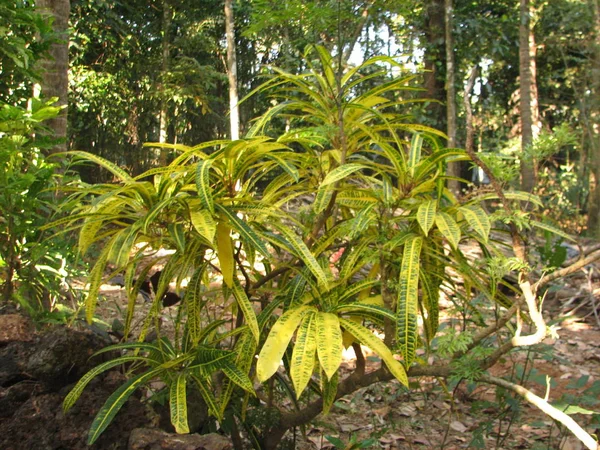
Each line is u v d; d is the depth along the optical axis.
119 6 12.13
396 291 1.84
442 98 10.37
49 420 1.81
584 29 13.36
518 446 2.71
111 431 1.85
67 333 1.92
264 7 2.10
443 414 3.00
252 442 2.07
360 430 2.81
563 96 16.19
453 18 9.97
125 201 1.77
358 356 1.93
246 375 1.70
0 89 2.99
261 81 13.72
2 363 1.86
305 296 1.84
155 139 13.28
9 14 2.67
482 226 1.64
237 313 2.07
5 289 2.30
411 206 1.84
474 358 1.78
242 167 1.79
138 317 3.67
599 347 4.23
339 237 2.07
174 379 1.80
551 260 2.27
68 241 2.50
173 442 1.74
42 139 2.46
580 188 10.64
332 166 2.09
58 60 3.34
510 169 1.72
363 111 2.07
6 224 2.31
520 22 10.73
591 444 1.52
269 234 1.75
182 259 1.82
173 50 13.22
